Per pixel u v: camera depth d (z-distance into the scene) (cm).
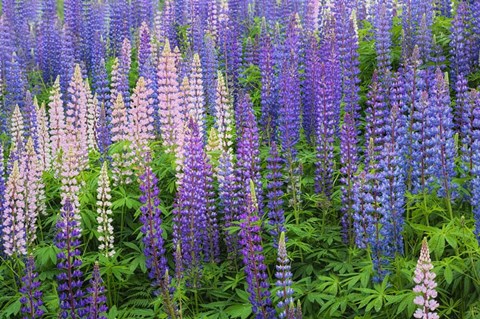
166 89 1320
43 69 2131
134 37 2234
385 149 981
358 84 1575
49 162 1380
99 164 1377
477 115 1098
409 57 1445
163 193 1235
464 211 1071
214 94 1552
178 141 1190
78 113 1498
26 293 954
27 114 1547
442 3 1794
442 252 909
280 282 876
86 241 1176
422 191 1058
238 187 1104
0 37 2005
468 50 1475
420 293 857
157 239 993
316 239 1078
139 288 1069
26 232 1124
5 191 1106
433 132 1042
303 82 1465
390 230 963
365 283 927
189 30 2075
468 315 877
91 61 2127
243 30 2123
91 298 931
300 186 1186
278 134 1375
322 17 1888
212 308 985
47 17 2334
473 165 1081
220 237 1138
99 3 2444
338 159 1284
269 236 1105
